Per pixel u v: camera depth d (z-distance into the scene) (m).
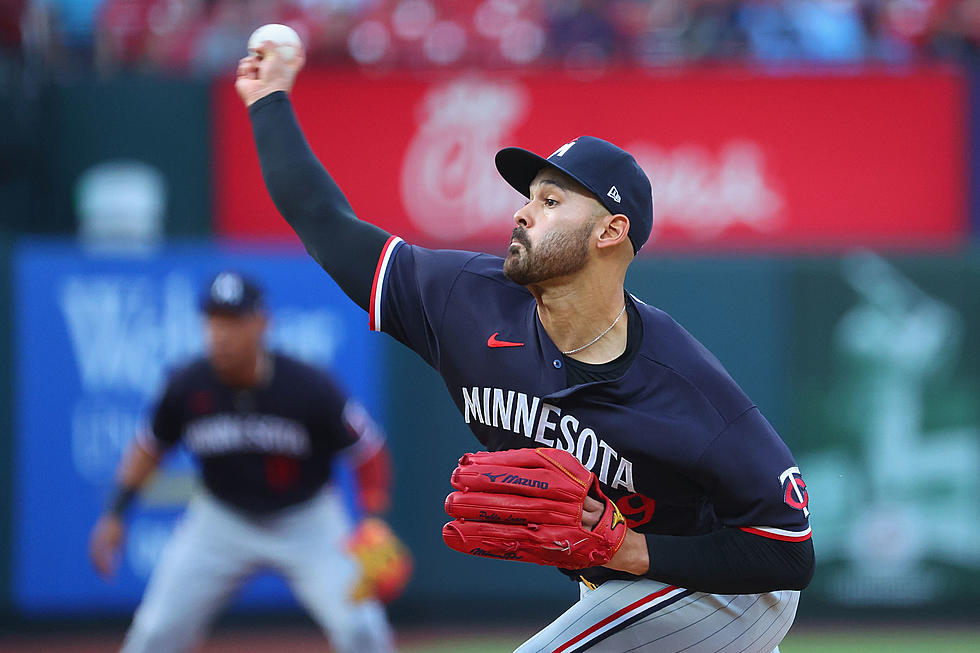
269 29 11.03
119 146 27.91
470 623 26.41
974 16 29.45
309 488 18.42
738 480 9.39
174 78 27.92
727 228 27.55
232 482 18.12
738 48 29.59
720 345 25.95
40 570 25.12
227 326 17.23
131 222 27.67
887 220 27.34
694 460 9.41
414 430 26.16
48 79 28.11
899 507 25.86
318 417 18.12
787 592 10.98
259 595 25.91
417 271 10.40
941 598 25.83
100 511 25.28
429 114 27.72
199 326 25.64
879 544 25.88
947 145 27.27
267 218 27.88
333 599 18.22
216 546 18.23
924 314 25.86
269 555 18.28
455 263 10.45
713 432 9.43
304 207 10.60
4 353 25.09
